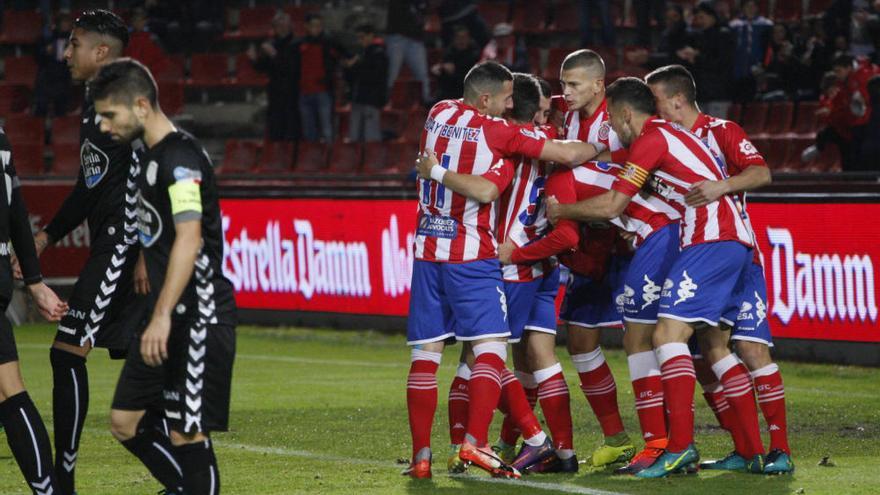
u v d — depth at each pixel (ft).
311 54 212.43
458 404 79.71
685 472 75.72
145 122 56.95
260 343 158.51
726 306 76.74
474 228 74.43
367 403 109.40
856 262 126.31
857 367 126.93
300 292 168.96
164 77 251.60
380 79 207.00
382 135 211.41
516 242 75.56
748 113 186.70
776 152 181.98
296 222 168.55
